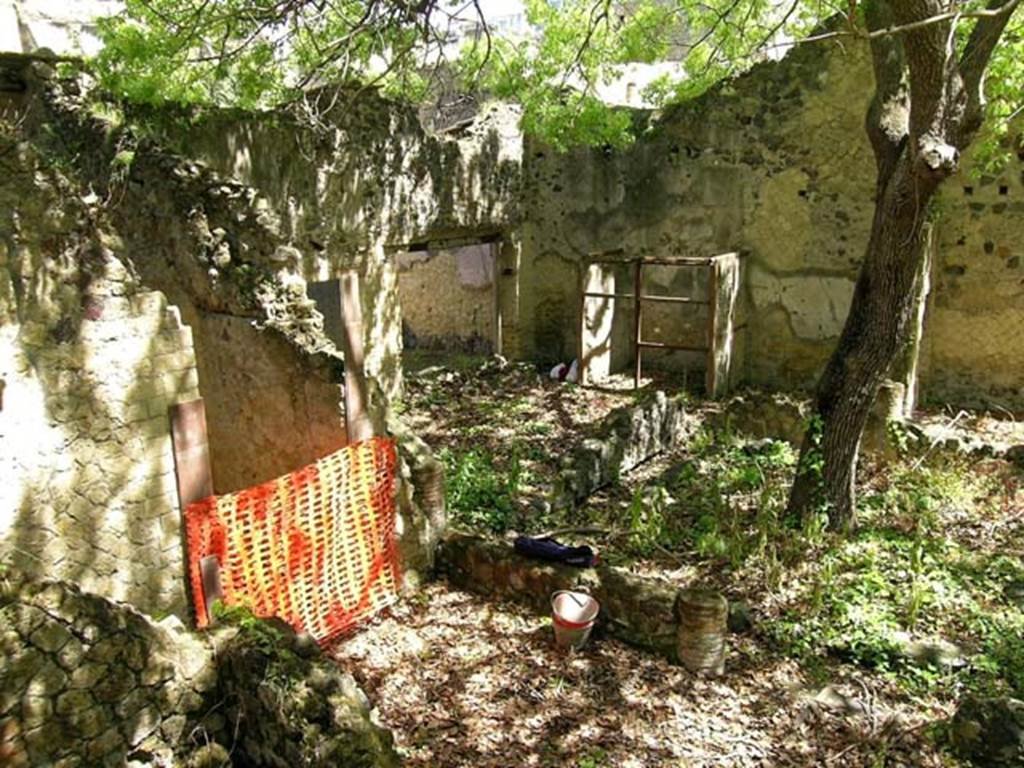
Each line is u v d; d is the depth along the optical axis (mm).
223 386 8688
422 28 7723
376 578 7633
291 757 5043
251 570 6801
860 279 8562
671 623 6832
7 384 5535
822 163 13500
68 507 5910
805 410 11562
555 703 6375
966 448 10484
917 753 5891
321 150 11945
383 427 8148
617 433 10773
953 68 7262
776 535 8805
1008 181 12250
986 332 12828
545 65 12023
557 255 15906
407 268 17875
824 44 13094
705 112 14281
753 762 5793
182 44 8133
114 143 9188
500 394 14391
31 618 4605
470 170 14461
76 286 5809
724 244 14578
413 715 6238
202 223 8211
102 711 4891
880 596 7742
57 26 14992
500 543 8000
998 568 8258
